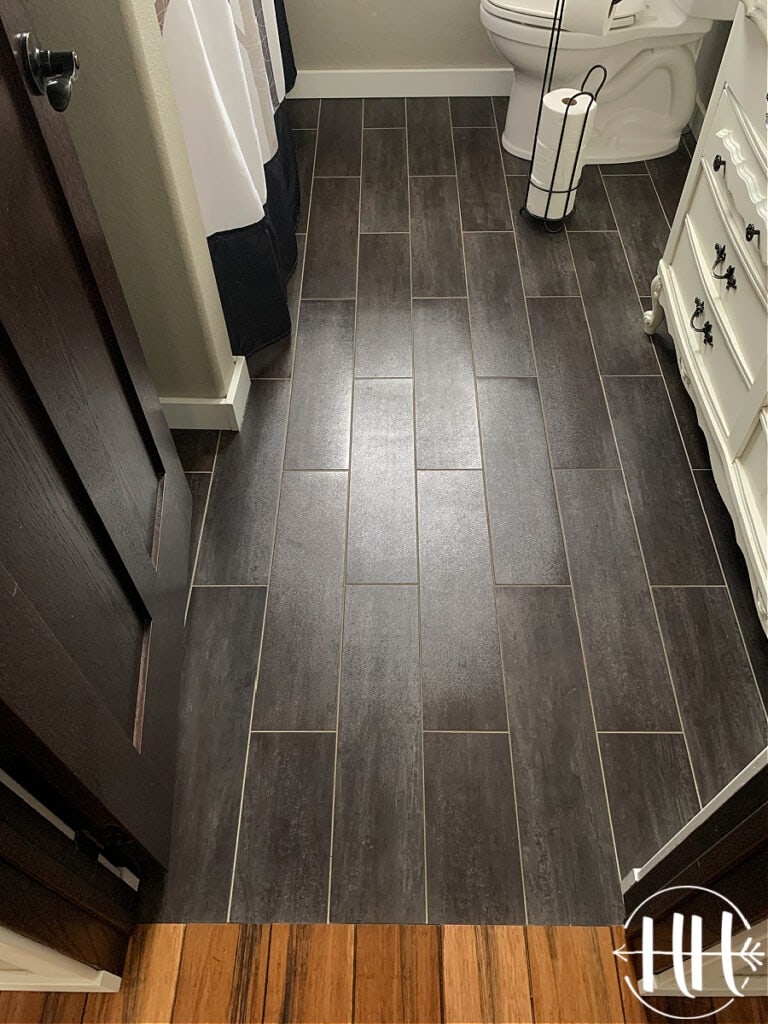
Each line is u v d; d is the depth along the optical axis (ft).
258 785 4.52
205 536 5.57
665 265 6.47
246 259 6.02
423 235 7.83
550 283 7.37
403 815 4.42
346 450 6.05
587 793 4.49
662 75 8.00
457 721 4.75
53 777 2.92
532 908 4.14
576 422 6.26
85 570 3.45
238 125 5.68
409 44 9.28
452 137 9.04
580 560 5.46
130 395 4.28
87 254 3.58
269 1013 3.87
